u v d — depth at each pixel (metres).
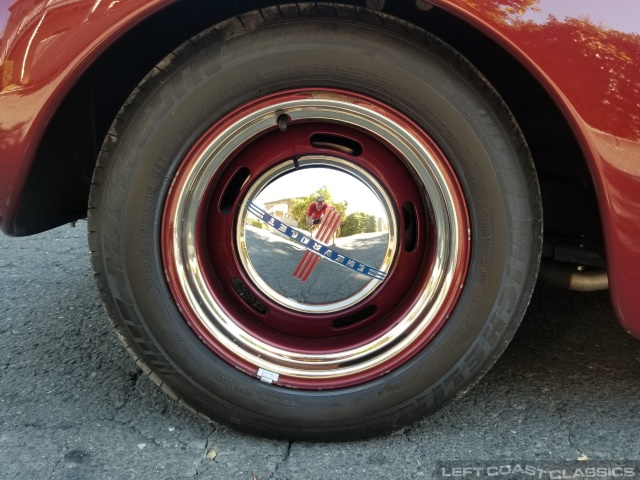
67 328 1.16
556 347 1.08
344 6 0.73
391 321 0.84
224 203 0.82
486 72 0.84
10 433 0.86
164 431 0.87
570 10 0.69
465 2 0.69
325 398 0.83
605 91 0.70
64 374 1.00
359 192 0.81
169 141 0.76
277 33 0.73
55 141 0.85
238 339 0.83
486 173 0.76
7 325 1.17
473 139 0.75
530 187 0.77
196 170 0.77
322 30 0.73
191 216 0.79
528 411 0.91
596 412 0.91
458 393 0.84
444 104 0.74
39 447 0.83
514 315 0.81
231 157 0.79
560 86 0.71
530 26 0.69
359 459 0.82
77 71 0.73
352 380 0.83
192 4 0.75
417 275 0.84
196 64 0.74
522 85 0.84
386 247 0.82
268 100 0.75
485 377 1.00
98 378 0.99
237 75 0.74
